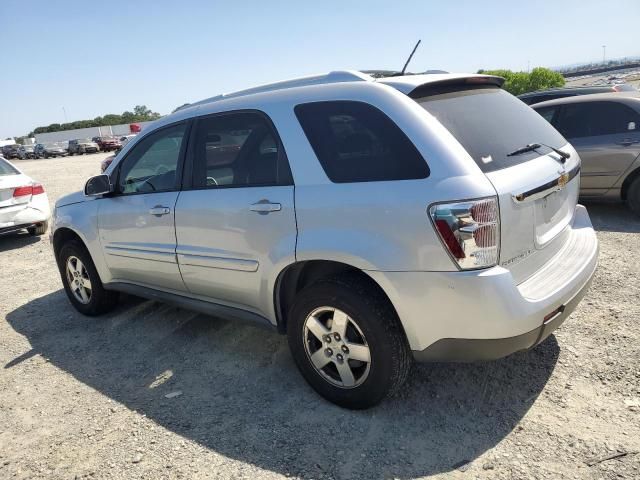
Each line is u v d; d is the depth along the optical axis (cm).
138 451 278
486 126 278
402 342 272
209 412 309
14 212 784
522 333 247
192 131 356
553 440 258
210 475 255
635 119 643
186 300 382
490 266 242
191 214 346
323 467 254
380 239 258
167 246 371
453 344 254
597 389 296
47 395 345
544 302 253
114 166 414
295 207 287
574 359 329
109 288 449
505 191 244
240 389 331
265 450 270
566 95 1033
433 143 251
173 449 277
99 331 445
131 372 368
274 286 309
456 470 244
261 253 308
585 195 689
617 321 373
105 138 4738
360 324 271
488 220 238
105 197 421
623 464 237
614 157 652
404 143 258
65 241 489
